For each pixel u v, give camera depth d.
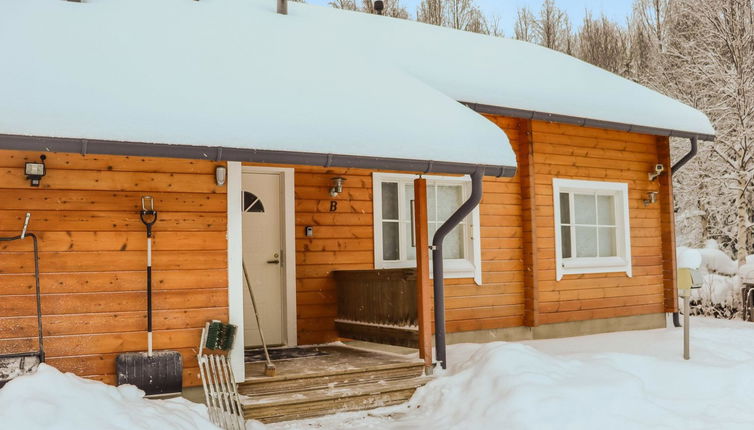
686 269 7.47
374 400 6.12
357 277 7.73
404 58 8.78
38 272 5.22
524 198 9.27
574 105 9.19
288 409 5.73
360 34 9.34
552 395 5.61
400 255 8.62
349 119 5.80
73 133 4.49
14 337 5.20
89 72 5.07
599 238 10.31
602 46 30.06
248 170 7.77
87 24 5.95
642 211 10.62
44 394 4.39
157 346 5.60
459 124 6.44
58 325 5.32
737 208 17.91
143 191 5.64
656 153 10.85
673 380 6.50
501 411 5.51
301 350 7.57
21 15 5.71
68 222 5.41
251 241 7.83
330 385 6.17
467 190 8.96
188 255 5.75
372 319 7.53
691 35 20.17
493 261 9.02
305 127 5.47
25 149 4.40
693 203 19.73
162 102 5.04
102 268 5.48
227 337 5.66
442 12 29.33
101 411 4.46
